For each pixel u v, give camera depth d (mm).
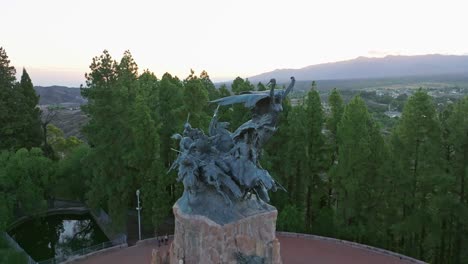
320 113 53250
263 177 32312
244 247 31344
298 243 47750
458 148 42469
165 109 61500
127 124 52188
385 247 47156
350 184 46688
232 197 32906
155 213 47469
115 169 51281
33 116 70688
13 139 65312
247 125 33156
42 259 49906
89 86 53562
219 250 30578
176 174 51594
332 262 42688
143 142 50156
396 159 45844
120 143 51531
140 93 59969
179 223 32344
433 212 42375
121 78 55812
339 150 48656
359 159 46875
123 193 51031
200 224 31078
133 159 49656
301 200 55312
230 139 34000
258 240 31953
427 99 44062
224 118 63156
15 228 55875
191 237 31562
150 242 48312
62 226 60969
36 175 56344
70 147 81250
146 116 50156
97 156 51688
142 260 43406
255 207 33125
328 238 48688
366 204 47500
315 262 42625
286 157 53344
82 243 55219
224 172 32812
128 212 58875
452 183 41375
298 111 53188
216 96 70625
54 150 77812
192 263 31625
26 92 72000
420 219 43406
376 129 48344
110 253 45469
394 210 46625
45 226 59844
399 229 44156
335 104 56688
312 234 50969
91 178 59094
